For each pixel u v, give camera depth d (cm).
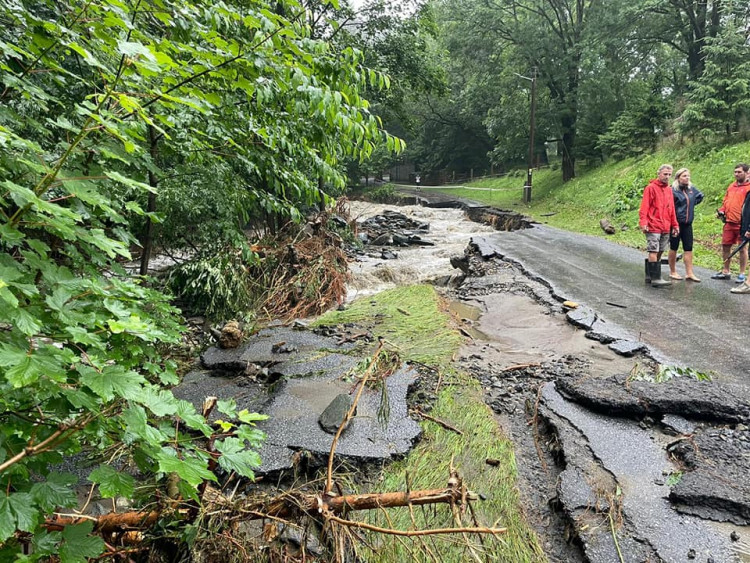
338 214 1470
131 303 209
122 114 234
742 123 1714
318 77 323
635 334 556
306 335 584
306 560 221
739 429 348
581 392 396
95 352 160
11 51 192
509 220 1883
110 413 162
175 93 282
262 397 421
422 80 1828
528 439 365
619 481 296
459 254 1352
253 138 421
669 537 252
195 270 750
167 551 210
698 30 2278
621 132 2244
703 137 1750
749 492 277
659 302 689
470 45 2770
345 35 1331
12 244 141
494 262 1055
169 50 251
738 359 475
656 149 2041
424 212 2553
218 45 243
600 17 2400
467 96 3209
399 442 336
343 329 605
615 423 366
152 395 146
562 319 640
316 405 389
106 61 267
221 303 732
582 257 1060
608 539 252
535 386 441
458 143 4659
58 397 147
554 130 2662
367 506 197
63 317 140
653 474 304
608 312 649
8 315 121
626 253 1097
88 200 149
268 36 256
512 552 246
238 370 492
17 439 141
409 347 534
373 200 3669
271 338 574
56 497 137
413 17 1738
